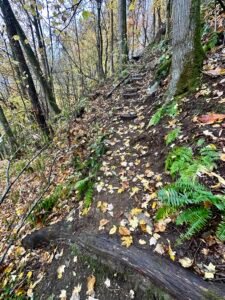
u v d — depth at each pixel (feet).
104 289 7.57
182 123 12.50
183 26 13.80
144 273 6.97
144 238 8.05
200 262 6.63
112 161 13.62
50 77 32.53
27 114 27.76
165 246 7.47
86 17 11.32
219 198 7.24
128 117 18.48
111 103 24.09
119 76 31.12
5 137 28.78
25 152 25.55
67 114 27.58
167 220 8.29
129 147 14.35
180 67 14.52
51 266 9.37
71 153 18.12
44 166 19.49
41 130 25.29
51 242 10.34
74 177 14.20
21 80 27.37
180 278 6.37
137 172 11.76
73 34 47.83
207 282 6.06
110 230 8.89
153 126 14.52
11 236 12.66
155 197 9.61
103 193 11.25
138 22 62.08
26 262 10.34
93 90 35.12
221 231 6.56
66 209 11.93
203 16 20.36
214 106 11.78
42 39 29.71
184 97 13.99
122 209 9.80
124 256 7.63
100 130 18.51
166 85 18.15
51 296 8.26
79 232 9.55
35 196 15.90
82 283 8.05
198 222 7.05
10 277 10.00
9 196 18.60
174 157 10.25
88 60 55.16
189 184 7.97
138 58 37.45
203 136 10.43
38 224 12.04
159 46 28.89
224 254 6.57
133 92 23.68
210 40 16.12
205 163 8.82
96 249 8.36
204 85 13.43
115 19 53.52
